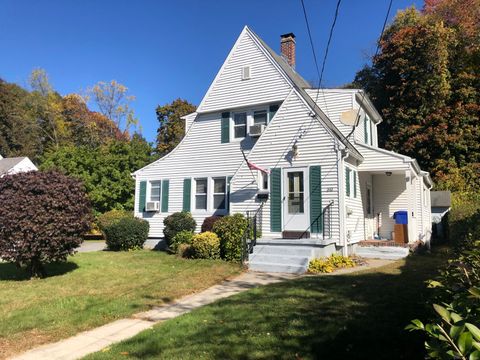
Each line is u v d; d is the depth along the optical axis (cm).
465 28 2880
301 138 1471
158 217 1936
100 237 2770
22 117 4975
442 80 2820
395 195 1880
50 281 1023
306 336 573
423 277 991
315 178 1427
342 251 1362
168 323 671
